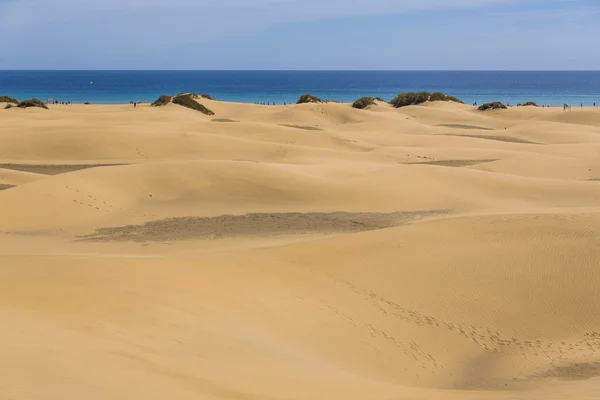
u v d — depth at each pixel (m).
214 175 32.00
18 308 10.33
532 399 9.58
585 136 61.84
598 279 16.72
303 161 44.72
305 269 17.03
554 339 14.52
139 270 14.52
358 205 29.52
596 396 9.79
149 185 30.83
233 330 12.14
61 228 25.14
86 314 10.83
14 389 6.83
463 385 12.12
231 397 8.10
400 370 12.60
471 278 16.88
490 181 33.59
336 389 9.46
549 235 19.30
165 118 68.38
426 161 47.53
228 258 17.22
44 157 46.62
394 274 17.05
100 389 7.41
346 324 14.28
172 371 8.84
